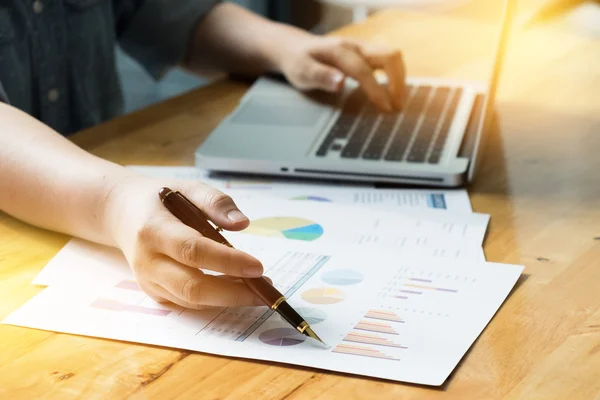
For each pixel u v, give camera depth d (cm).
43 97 122
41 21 119
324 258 71
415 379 55
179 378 56
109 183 72
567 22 145
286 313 60
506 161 93
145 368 57
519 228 77
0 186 78
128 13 133
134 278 69
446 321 62
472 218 79
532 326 61
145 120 105
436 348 58
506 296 65
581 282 68
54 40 121
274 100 106
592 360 57
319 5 256
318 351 58
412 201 83
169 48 129
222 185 88
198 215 66
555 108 109
